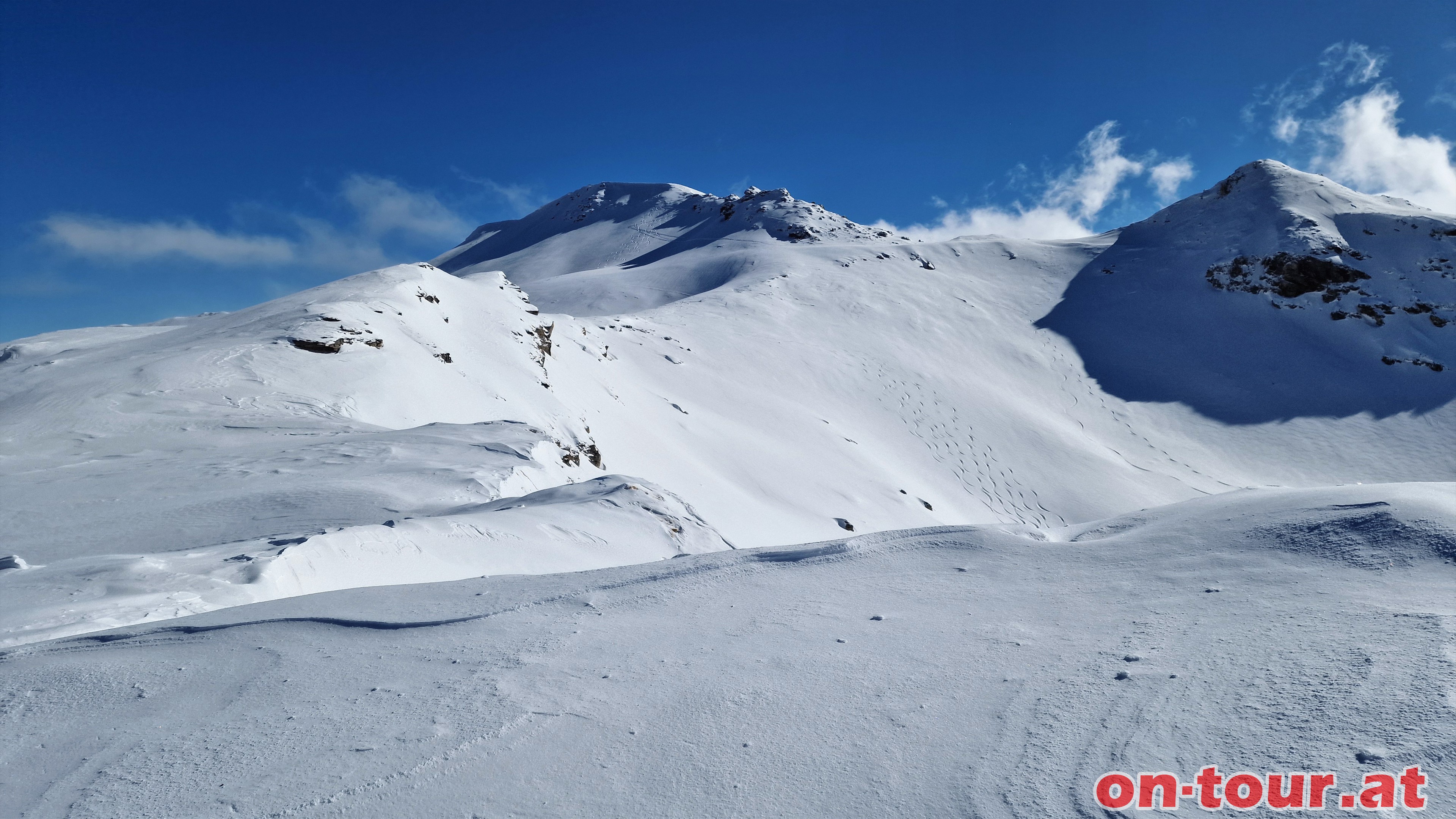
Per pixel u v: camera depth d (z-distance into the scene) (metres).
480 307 35.78
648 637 3.36
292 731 2.57
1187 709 2.31
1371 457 51.16
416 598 4.18
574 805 2.08
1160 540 4.09
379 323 26.73
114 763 2.42
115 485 11.59
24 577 5.72
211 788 2.24
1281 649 2.58
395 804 2.12
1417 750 1.92
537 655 3.17
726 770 2.21
